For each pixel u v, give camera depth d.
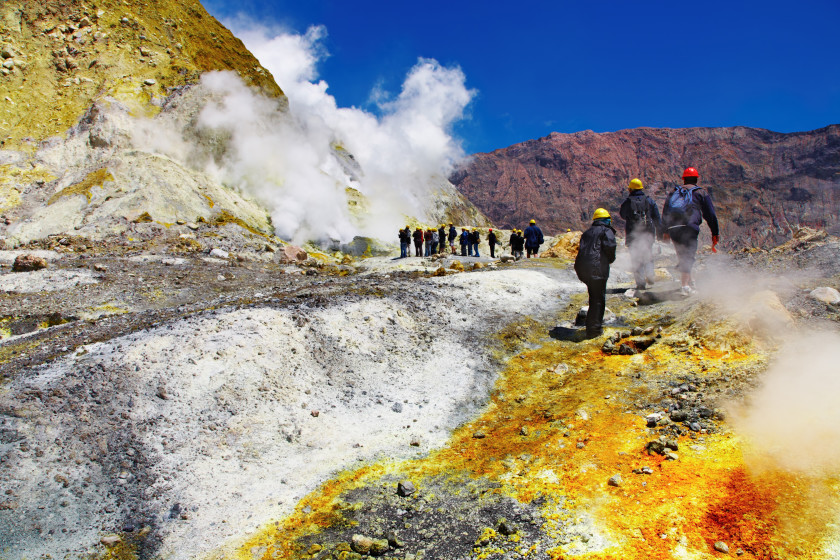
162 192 26.89
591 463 4.79
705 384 5.75
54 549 4.15
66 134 29.89
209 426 5.64
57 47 33.84
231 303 10.15
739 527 3.63
